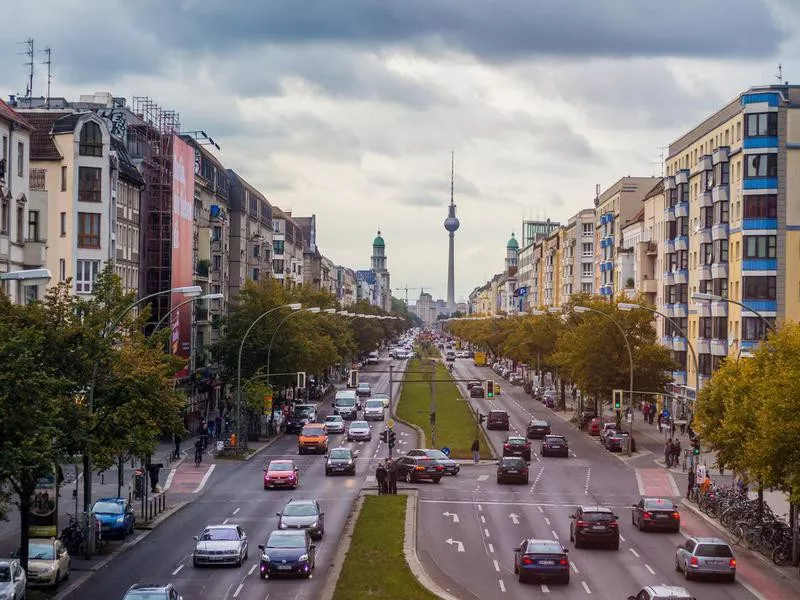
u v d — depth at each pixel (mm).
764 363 54969
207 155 138500
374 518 58438
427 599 39031
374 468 86500
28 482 40844
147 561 48438
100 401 51781
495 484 77562
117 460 73062
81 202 92625
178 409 58188
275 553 44094
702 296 59562
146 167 110750
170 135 116125
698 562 44969
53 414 38156
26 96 111125
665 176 139500
